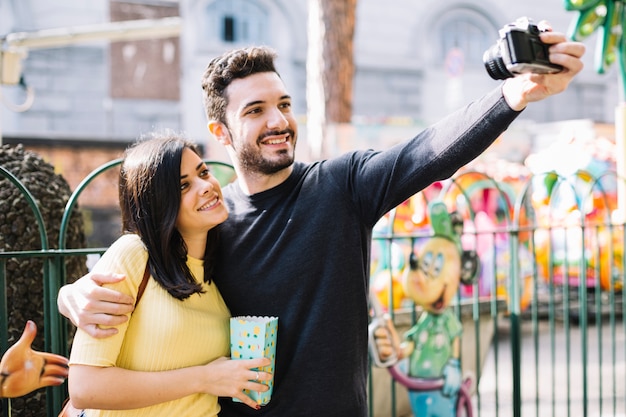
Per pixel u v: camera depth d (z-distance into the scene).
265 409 1.83
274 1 14.74
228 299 1.93
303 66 14.98
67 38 4.82
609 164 6.45
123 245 1.74
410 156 1.81
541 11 17.00
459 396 3.36
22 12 12.27
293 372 1.83
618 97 17.42
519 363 3.40
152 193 1.74
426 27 16.16
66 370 2.01
